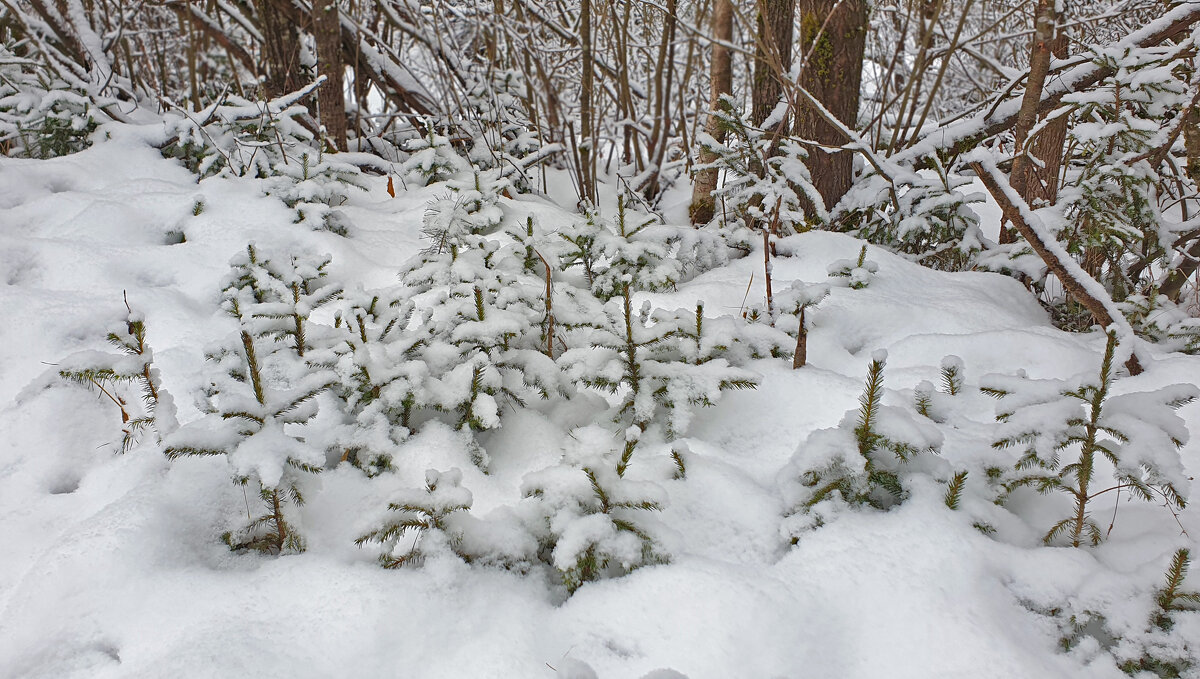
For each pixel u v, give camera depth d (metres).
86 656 1.76
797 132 4.93
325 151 5.68
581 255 3.79
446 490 1.99
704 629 1.79
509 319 2.65
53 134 5.25
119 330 2.50
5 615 1.89
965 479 2.26
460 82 6.23
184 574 1.96
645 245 3.65
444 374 2.57
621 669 1.74
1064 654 1.74
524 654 1.76
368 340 2.72
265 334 2.73
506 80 6.05
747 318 3.34
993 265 4.21
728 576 1.91
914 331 3.54
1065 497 2.32
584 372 2.58
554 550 1.93
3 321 3.11
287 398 2.23
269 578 1.93
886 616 1.82
